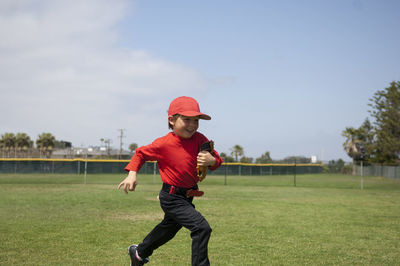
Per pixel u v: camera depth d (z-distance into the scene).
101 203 11.13
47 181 24.33
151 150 3.25
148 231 6.60
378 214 9.51
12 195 13.45
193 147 3.34
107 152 54.06
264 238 6.18
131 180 3.17
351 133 54.00
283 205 11.35
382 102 46.94
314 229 7.12
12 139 97.00
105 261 4.57
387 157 47.97
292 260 4.76
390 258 4.94
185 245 5.55
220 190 18.55
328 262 4.70
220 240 6.00
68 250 5.13
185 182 3.33
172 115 3.25
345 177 41.59
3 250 5.10
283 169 50.19
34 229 6.71
